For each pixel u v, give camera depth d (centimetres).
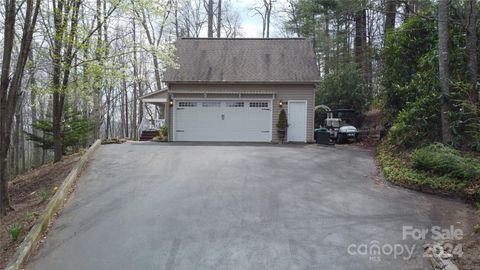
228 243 643
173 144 1816
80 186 995
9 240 695
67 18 1322
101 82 1439
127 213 792
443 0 1202
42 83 1700
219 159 1316
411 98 1445
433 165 985
